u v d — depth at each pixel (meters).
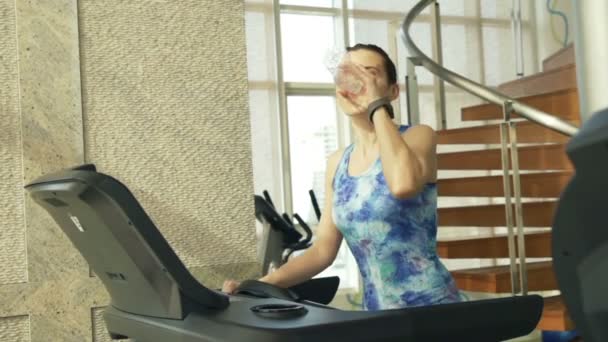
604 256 0.50
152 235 1.07
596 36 4.06
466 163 5.12
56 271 1.95
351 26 7.23
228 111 2.21
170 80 2.13
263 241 4.03
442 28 7.27
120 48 2.08
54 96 1.98
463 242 4.70
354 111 1.59
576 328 0.54
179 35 2.15
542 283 4.44
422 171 1.64
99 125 2.04
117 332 1.29
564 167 4.73
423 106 7.07
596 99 4.06
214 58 2.20
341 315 1.05
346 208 1.69
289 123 7.02
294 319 1.02
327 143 7.13
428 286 1.62
